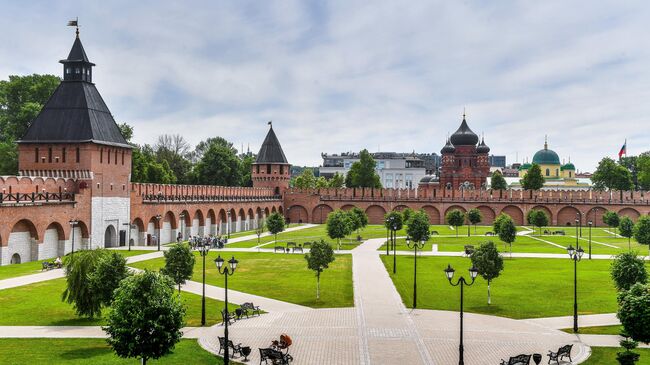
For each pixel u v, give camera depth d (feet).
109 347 92.22
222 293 139.44
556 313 121.19
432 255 220.64
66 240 207.62
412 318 115.65
